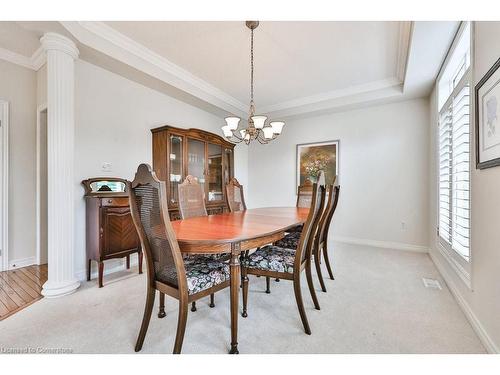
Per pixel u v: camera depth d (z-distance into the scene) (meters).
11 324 1.71
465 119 2.08
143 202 1.44
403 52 2.79
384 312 1.88
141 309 1.93
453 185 2.27
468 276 1.80
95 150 2.75
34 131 3.04
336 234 4.36
